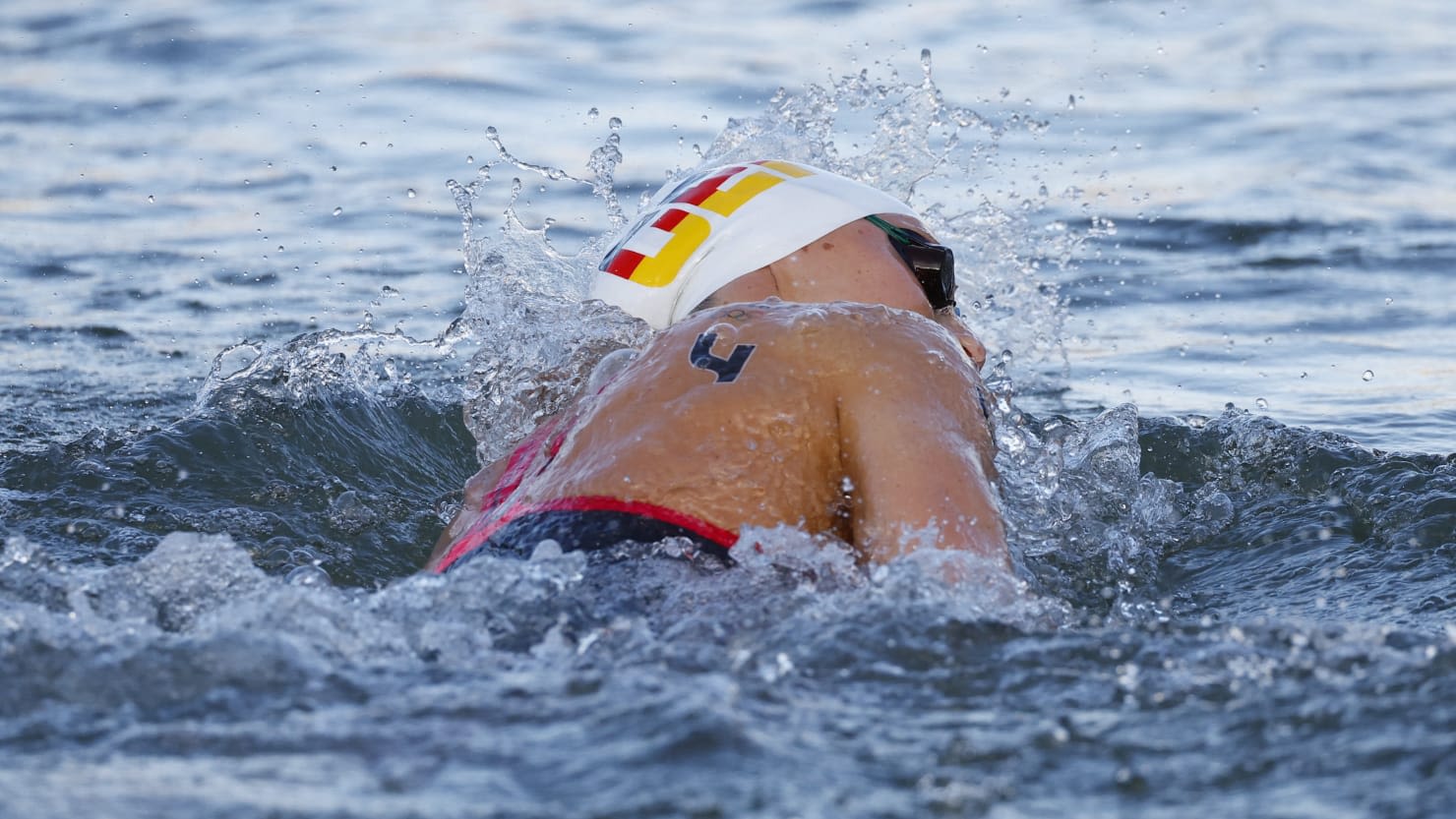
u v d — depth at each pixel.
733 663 6.64
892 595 7.25
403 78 36.62
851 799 5.27
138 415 15.47
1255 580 10.15
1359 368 17.06
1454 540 10.46
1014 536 9.78
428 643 7.08
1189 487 12.27
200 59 38.97
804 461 8.26
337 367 14.92
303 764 5.61
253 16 44.81
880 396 8.30
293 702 6.25
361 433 13.72
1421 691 6.12
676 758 5.55
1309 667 6.48
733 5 46.59
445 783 5.41
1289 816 5.14
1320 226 23.73
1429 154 28.44
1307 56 39.03
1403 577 9.86
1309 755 5.61
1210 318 19.50
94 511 11.64
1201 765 5.57
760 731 5.86
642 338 10.73
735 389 8.45
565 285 13.82
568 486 8.46
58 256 22.94
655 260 10.78
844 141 28.12
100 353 18.05
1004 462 10.70
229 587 8.18
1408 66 37.50
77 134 31.67
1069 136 30.42
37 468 12.33
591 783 5.38
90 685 6.40
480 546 8.66
